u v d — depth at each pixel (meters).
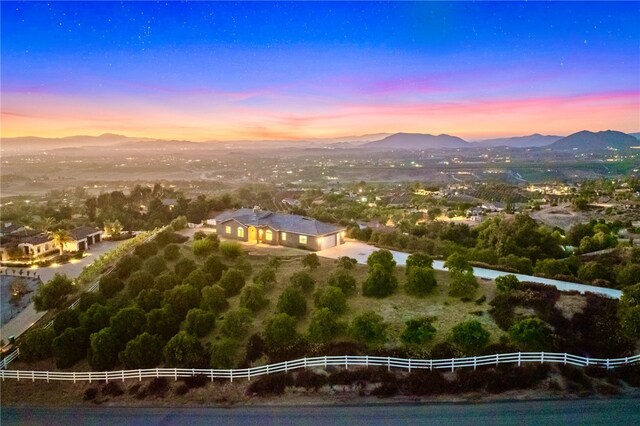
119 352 28.66
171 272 40.47
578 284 34.53
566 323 26.42
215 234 53.56
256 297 32.50
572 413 20.64
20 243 69.94
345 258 40.16
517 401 21.80
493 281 33.44
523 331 24.45
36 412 25.27
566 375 22.88
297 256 45.69
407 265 36.47
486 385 22.78
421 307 30.16
